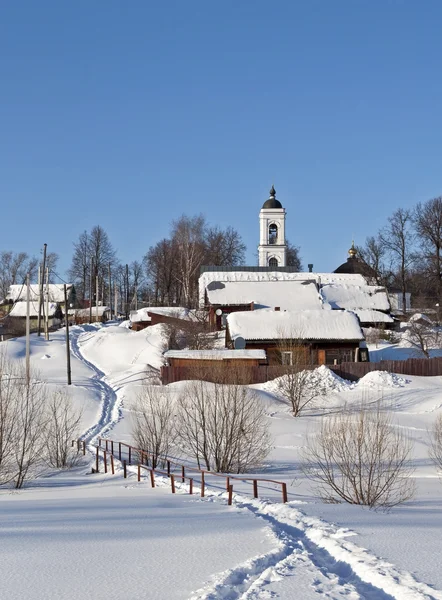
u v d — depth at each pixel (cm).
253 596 844
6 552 1121
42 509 1723
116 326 9344
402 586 859
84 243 13550
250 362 5484
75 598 859
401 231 9362
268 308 7369
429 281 9169
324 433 2800
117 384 5822
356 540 1164
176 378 5344
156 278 13088
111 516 1542
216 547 1141
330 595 846
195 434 3023
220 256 13325
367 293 8150
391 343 7338
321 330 6012
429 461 3025
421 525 1363
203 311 7950
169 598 852
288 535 1254
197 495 2055
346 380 5297
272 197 11381
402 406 4638
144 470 2944
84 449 3578
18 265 14988
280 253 11188
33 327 10488
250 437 3022
